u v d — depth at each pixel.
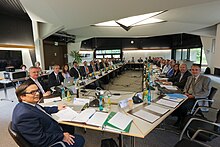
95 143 2.21
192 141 1.51
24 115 1.22
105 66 8.24
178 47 12.15
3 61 5.91
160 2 3.05
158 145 2.14
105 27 7.86
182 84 3.38
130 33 9.12
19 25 6.35
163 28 7.82
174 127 2.61
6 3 4.54
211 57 8.76
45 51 8.42
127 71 12.02
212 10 4.44
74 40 10.41
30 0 3.33
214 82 6.51
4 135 2.49
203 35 8.38
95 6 3.33
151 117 1.61
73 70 5.23
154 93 2.54
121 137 1.86
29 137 1.21
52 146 1.35
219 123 1.67
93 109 1.84
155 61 10.38
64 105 1.97
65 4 3.29
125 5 3.23
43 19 4.93
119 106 1.96
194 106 2.38
